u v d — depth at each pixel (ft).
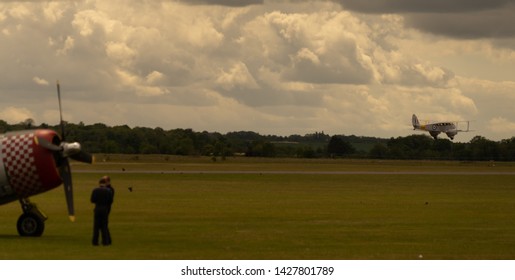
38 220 235.81
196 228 264.93
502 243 228.63
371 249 214.07
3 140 229.04
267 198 412.36
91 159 240.94
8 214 321.52
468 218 305.53
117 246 216.13
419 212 331.98
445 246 221.25
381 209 346.13
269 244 223.30
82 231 253.03
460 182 594.65
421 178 653.30
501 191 487.61
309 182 578.25
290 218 302.25
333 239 235.40
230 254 203.31
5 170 227.20
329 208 350.43
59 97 240.12
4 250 206.90
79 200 400.88
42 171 228.22
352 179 628.69
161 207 352.08
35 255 198.29
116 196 419.95
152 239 232.53
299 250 211.41
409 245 222.69
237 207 353.51
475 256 203.31
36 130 232.53
